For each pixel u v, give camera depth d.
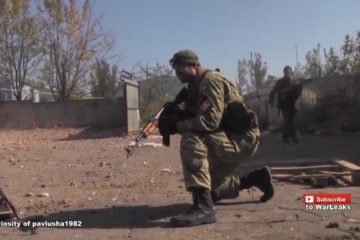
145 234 5.30
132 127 22.48
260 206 6.30
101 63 35.22
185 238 5.12
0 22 34.53
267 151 13.12
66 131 25.19
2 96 35.84
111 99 27.27
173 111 6.02
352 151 12.47
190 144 5.58
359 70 22.08
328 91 19.33
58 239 5.23
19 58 35.31
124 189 8.14
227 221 5.67
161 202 6.89
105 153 14.07
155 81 30.14
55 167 11.34
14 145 17.61
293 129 15.35
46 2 34.31
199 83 5.73
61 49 35.12
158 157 12.56
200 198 5.60
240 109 5.83
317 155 11.95
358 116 18.47
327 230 5.22
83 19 34.94
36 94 37.78
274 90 15.59
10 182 9.25
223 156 5.78
